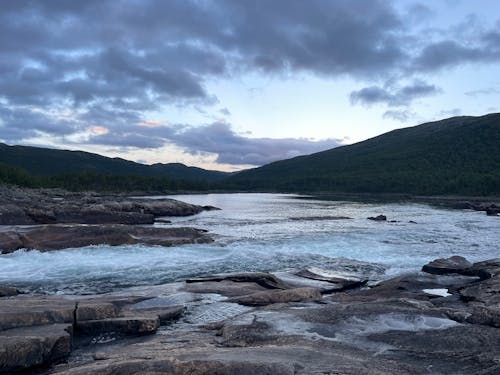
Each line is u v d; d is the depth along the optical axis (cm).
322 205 8856
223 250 2698
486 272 1927
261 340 1036
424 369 840
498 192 12481
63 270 2148
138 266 2270
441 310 1268
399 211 6988
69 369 833
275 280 1836
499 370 808
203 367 773
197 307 1481
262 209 7494
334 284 1911
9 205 3822
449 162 17825
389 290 1777
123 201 5750
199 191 17425
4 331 1028
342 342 1012
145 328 1191
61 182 12112
